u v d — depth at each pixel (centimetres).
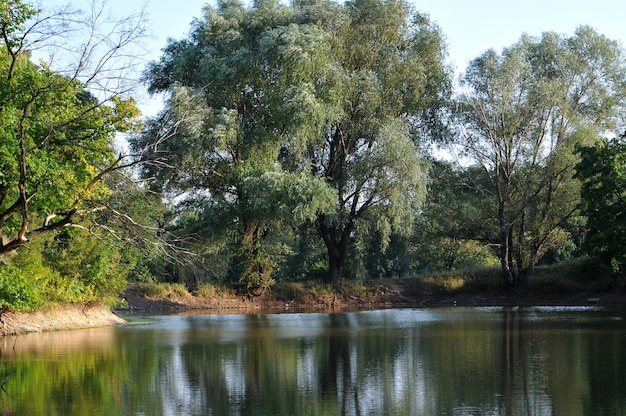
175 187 4919
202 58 4969
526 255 5612
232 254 5228
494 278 5934
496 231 5775
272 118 4869
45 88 1916
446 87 5534
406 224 5053
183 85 5000
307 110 4578
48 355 2422
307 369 2086
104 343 2791
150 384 1852
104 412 1523
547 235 5503
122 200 2339
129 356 2391
